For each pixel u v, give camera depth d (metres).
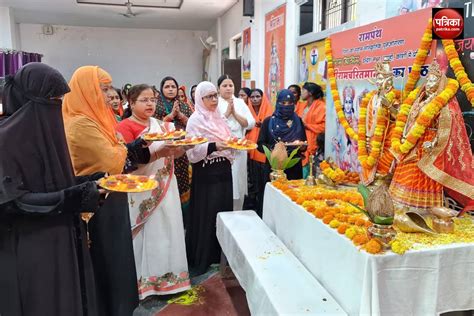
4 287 1.33
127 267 1.80
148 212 2.34
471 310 1.59
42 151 1.35
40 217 1.37
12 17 8.45
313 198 2.10
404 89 1.90
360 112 2.09
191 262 2.95
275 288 1.66
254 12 6.08
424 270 1.41
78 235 1.52
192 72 11.48
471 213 1.83
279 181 2.52
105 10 8.40
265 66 5.70
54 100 1.40
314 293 1.63
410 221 1.56
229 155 2.78
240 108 3.69
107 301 1.78
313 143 3.50
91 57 10.82
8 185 1.26
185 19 9.41
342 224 1.64
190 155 2.68
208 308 2.35
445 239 1.51
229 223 2.46
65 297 1.41
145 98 2.38
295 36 4.60
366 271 1.36
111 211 1.75
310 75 4.30
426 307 1.43
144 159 2.22
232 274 2.79
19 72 1.35
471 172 1.63
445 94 1.57
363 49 2.30
